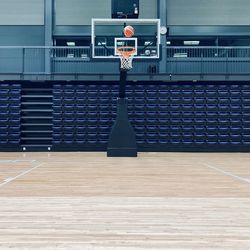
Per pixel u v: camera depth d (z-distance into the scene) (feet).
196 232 9.14
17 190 15.12
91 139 35.91
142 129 35.94
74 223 9.94
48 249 7.82
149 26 40.42
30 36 40.60
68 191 14.92
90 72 39.34
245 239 8.57
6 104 35.99
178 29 40.86
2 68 39.96
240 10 41.04
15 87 36.09
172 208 11.79
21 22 40.57
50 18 39.91
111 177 19.21
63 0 40.70
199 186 16.35
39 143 36.32
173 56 40.22
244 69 39.37
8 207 11.88
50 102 36.55
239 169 22.98
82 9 40.78
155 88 36.09
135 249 7.83
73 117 35.96
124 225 9.75
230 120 35.99
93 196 13.82
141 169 22.66
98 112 36.04
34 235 8.84
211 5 40.98
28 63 39.68
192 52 40.04
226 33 40.98
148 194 14.29
